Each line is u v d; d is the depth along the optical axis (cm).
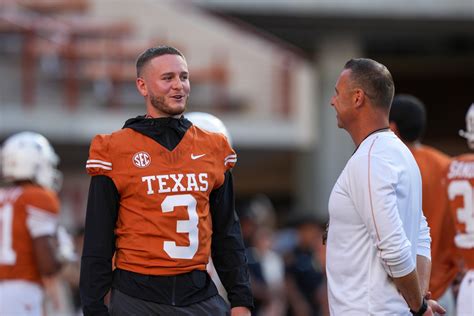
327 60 4356
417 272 1089
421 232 1110
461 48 4800
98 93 3612
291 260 2309
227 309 1110
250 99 3903
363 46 4731
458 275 1348
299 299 2288
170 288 1066
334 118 4303
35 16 3716
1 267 1559
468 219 1305
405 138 1365
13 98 3441
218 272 1134
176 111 1089
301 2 4041
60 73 3538
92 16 3897
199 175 1084
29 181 1586
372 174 1012
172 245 1066
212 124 1388
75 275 2194
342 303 1041
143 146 1080
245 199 4881
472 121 1338
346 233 1045
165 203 1067
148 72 1094
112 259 1092
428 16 4125
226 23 3953
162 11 3950
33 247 1564
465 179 1308
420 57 4894
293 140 3919
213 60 3919
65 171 3741
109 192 1073
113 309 1072
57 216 1588
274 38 4328
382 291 1024
